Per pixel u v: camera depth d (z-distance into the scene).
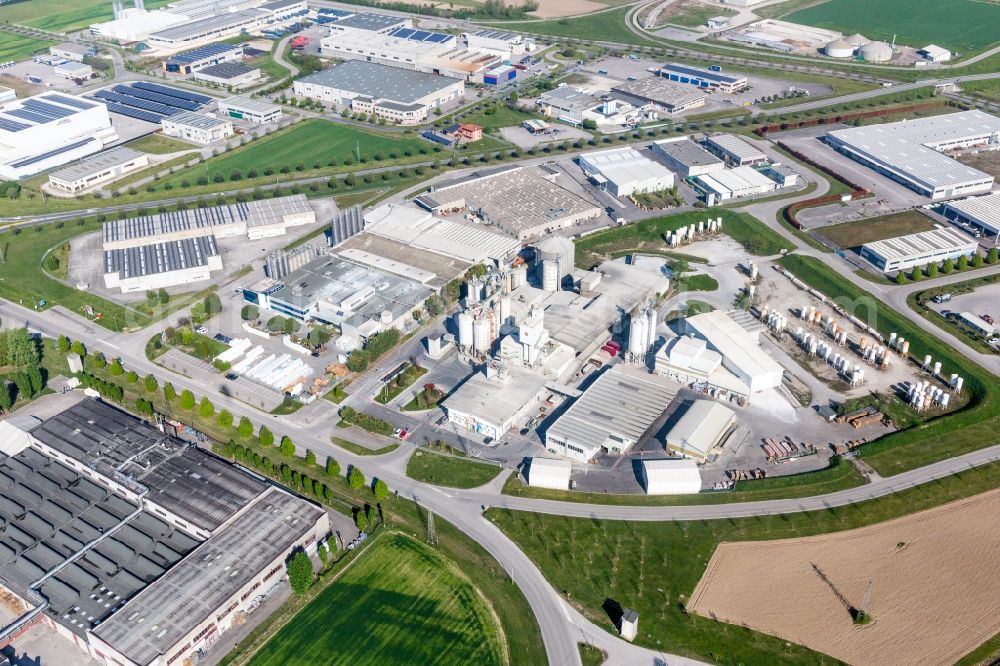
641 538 183.00
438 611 167.12
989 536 181.38
